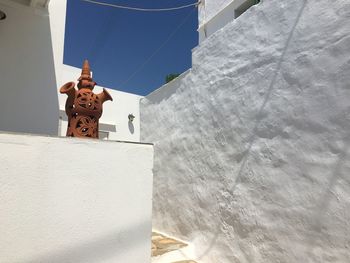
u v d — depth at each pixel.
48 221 1.96
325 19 2.97
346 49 2.73
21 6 5.46
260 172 3.54
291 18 3.37
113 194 2.24
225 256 3.96
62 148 2.06
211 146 4.55
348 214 2.54
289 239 3.07
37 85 5.38
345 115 2.67
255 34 3.89
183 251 4.54
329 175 2.74
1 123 4.90
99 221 2.15
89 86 3.16
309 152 2.96
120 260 2.21
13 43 5.23
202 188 4.66
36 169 1.95
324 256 2.71
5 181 1.84
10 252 1.82
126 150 2.35
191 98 5.23
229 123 4.19
